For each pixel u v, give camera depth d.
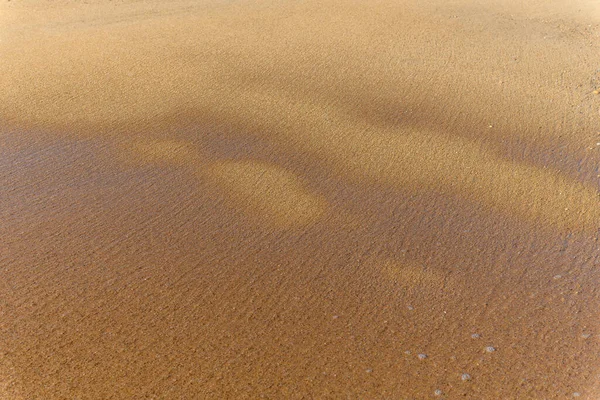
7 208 5.37
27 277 4.43
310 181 5.97
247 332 3.94
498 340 3.91
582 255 4.83
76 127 7.12
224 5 13.91
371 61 9.68
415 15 12.84
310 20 12.34
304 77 8.89
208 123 7.28
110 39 10.84
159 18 12.60
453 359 3.74
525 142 6.88
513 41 11.10
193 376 3.56
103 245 4.85
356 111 7.71
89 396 3.41
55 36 11.19
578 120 7.45
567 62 9.84
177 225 5.16
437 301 4.28
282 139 6.89
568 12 13.83
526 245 4.97
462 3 14.27
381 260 4.74
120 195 5.63
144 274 4.50
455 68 9.41
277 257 4.75
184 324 3.99
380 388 3.50
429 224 5.25
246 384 3.51
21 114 7.46
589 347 3.84
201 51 10.07
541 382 3.56
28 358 3.68
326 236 5.05
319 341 3.87
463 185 5.93
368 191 5.80
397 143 6.84
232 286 4.39
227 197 5.64
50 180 5.89
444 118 7.54
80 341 3.82
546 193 5.79
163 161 6.32
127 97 8.06
